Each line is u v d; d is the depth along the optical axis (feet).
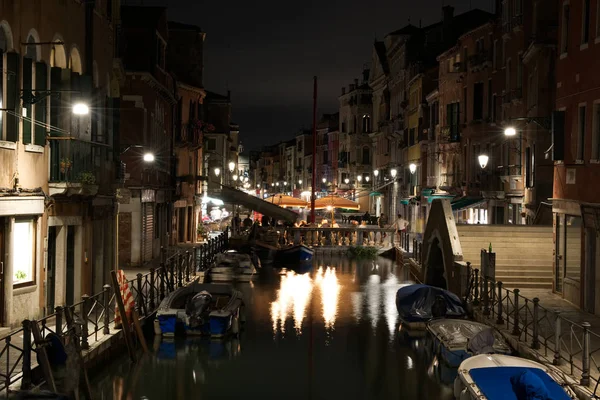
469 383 38.75
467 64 127.54
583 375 40.29
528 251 83.66
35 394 32.53
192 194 147.13
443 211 82.69
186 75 149.18
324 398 48.80
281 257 126.00
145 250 99.40
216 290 70.08
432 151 156.97
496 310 64.54
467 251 84.58
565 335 54.03
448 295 66.74
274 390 50.37
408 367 56.54
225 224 201.36
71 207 59.06
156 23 100.94
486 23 117.80
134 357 54.39
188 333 63.10
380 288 96.12
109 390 49.29
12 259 49.08
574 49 67.10
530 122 90.53
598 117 62.13
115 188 70.85
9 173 48.24
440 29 180.96
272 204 139.74
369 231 141.18
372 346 62.95
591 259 62.69
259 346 62.23
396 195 203.41
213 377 53.01
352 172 255.09
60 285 57.57
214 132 210.18
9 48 48.49
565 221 70.54
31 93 50.03
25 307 51.06
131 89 96.84
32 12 51.11
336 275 109.81
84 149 59.06
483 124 119.65
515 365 42.09
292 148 398.83
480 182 116.78
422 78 168.45
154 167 103.76
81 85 58.34
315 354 60.03
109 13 70.95
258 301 84.89
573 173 67.51
